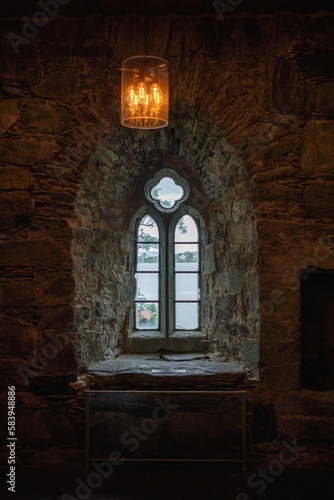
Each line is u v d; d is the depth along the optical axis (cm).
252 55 335
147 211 436
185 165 428
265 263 328
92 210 366
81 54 337
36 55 338
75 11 333
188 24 337
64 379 330
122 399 332
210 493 290
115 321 403
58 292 331
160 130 378
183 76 334
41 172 334
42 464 329
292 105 333
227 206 384
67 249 331
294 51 336
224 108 332
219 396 330
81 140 333
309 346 349
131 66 271
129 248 429
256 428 327
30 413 329
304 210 329
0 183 334
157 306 432
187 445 329
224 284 394
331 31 337
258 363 329
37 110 336
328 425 324
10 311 331
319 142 332
